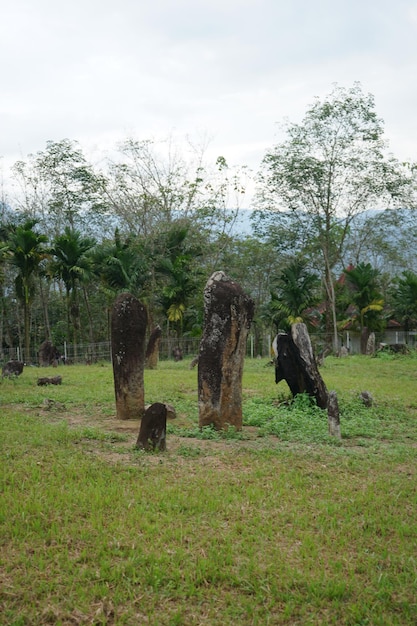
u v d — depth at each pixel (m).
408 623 4.69
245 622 4.71
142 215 40.19
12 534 5.97
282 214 43.75
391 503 7.15
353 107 39.62
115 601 4.89
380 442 10.71
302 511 6.88
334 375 22.75
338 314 46.28
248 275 47.72
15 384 17.84
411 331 45.66
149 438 9.33
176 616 4.68
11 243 35.19
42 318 48.03
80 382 18.48
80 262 35.88
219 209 41.78
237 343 10.95
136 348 12.14
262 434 10.95
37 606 4.83
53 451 9.09
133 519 6.41
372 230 44.94
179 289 36.84
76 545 5.82
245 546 5.85
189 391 16.62
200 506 6.84
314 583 5.16
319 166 40.91
